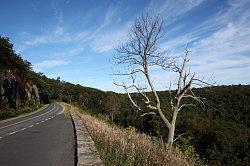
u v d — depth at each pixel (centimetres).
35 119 3600
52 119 3469
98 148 1115
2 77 4844
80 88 15050
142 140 1249
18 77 5956
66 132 1908
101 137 1385
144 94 2023
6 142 1502
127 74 2017
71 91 14362
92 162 850
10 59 5744
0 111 4200
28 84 7281
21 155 1102
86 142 1227
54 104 9412
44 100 11344
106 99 10312
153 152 1072
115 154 977
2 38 5534
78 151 1015
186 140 1888
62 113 4928
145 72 2019
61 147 1270
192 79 1948
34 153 1138
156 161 958
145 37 2016
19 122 3158
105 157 939
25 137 1702
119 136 1358
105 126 1800
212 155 5094
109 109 8881
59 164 925
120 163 869
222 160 5222
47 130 2091
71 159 999
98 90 15650
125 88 2022
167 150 1132
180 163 1059
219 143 5391
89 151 1014
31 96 7094
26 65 6869
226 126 5753
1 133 1994
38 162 964
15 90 5278
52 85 13962
